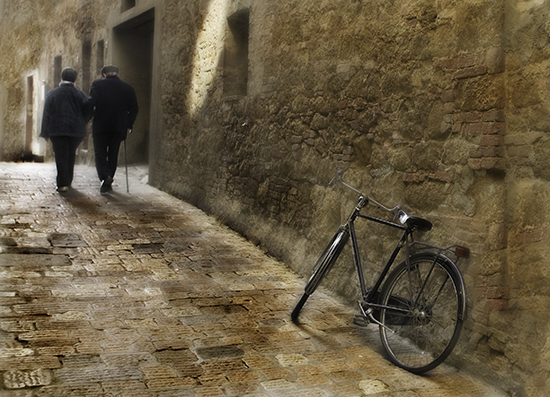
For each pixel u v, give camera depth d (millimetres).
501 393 2777
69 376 2594
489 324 2918
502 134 2941
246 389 2625
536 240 2748
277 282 4406
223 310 3703
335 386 2729
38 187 7141
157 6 7980
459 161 3164
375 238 3848
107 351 2914
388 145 3762
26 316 3289
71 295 3719
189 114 7129
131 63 8742
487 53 2977
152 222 5930
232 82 6305
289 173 5000
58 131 6684
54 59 9477
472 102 3072
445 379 2906
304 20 4754
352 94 4141
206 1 6648
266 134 5387
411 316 3047
